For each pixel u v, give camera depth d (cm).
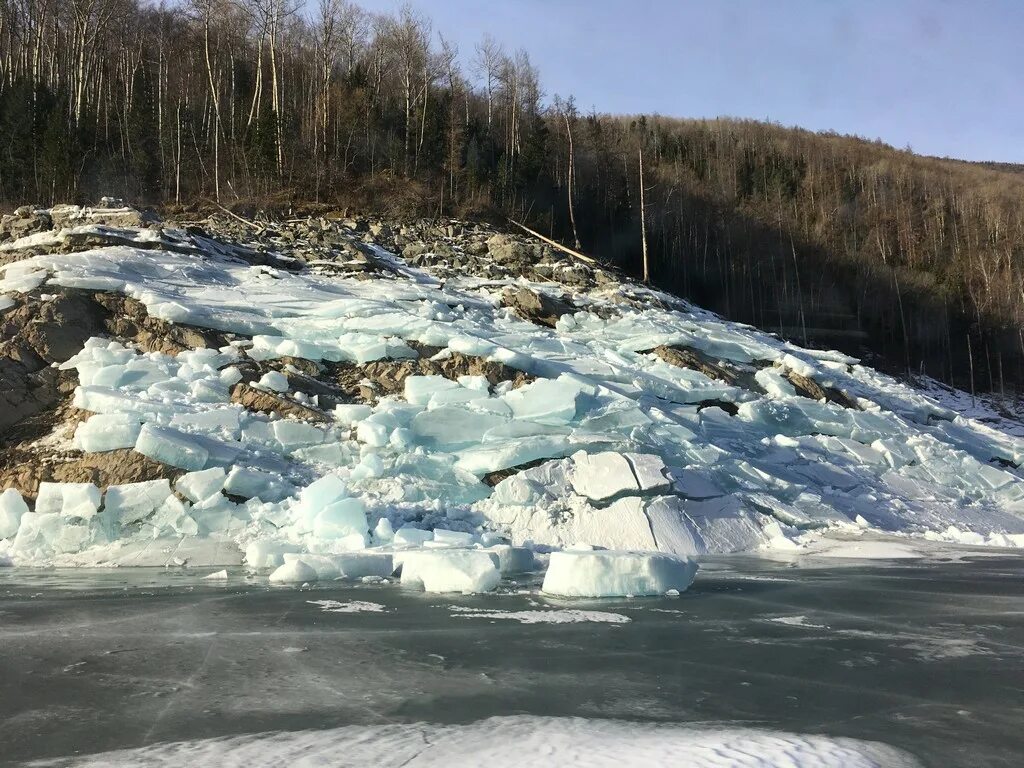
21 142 3869
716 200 6100
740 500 1568
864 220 7212
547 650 686
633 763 423
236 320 2012
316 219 3544
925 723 503
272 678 599
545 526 1387
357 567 1064
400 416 1672
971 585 1043
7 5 4853
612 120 8412
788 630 769
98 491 1279
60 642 709
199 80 5194
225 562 1180
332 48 5253
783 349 3088
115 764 429
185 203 3847
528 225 4222
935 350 5684
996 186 8294
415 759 431
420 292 2577
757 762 426
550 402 1748
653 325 2652
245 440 1537
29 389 1680
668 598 937
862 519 1642
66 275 2008
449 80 5728
